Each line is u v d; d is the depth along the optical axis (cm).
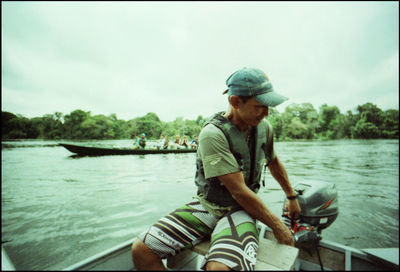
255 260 91
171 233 112
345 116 6531
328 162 1106
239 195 101
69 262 262
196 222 117
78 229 346
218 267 88
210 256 94
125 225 362
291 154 1543
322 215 167
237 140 107
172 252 114
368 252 133
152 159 1191
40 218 391
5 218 389
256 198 102
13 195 525
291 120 6250
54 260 265
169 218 118
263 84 102
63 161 1088
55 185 619
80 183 642
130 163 1037
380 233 326
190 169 876
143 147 1547
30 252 282
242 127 114
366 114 6050
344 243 299
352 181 673
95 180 680
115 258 122
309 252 150
